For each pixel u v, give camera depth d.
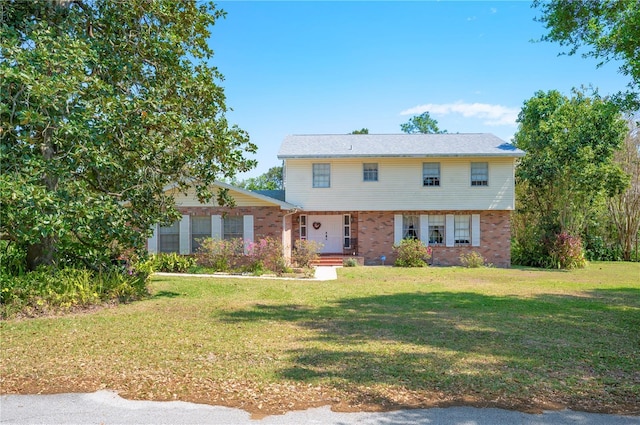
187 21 12.66
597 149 23.12
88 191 9.93
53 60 9.23
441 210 23.64
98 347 6.88
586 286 15.31
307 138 25.91
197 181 12.67
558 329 8.45
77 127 9.34
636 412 4.48
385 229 24.00
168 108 11.46
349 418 4.33
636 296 12.95
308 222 24.67
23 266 11.75
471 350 6.82
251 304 11.20
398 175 23.72
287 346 7.02
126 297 11.43
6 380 5.36
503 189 23.55
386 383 5.25
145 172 11.38
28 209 8.45
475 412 4.46
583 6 11.72
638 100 11.73
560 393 4.99
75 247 12.09
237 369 5.78
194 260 19.05
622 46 10.97
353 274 18.78
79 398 4.83
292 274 18.34
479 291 13.91
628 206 28.64
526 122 29.11
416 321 9.19
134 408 4.57
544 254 24.11
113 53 11.70
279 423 4.23
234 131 12.12
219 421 4.27
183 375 5.54
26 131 9.67
